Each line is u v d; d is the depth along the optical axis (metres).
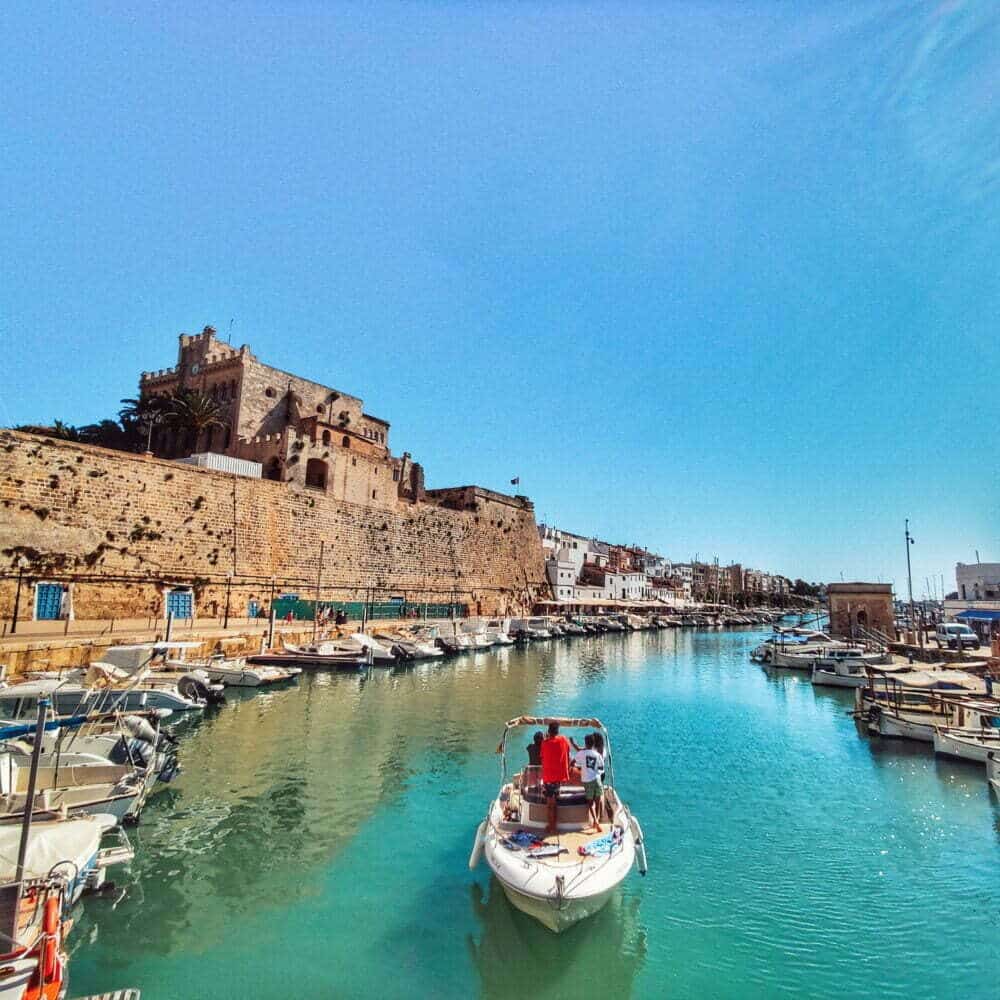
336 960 9.34
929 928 10.46
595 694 33.53
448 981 8.91
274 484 45.34
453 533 65.69
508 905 10.39
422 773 18.05
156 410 55.94
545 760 11.34
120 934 9.80
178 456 58.09
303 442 49.41
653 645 65.81
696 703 31.44
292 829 13.94
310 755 19.53
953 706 23.69
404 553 57.94
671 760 20.61
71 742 14.88
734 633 91.12
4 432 31.08
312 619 46.62
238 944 9.66
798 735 24.33
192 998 8.41
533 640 62.38
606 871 9.58
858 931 10.36
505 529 76.31
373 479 55.56
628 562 134.12
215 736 21.41
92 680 19.88
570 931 9.77
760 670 45.00
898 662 39.47
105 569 34.31
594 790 11.25
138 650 22.55
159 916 10.35
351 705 27.25
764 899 11.36
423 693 30.97
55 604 32.00
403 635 48.19
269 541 44.34
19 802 11.88
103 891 11.05
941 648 44.81
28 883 8.29
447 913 10.64
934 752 21.08
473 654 48.84
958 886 11.87
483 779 17.58
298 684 31.64
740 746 22.52
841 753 21.47
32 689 20.14
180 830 13.72
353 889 11.40
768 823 14.96
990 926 10.52
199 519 39.62
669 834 14.29
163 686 25.12
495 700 29.95
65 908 9.48
